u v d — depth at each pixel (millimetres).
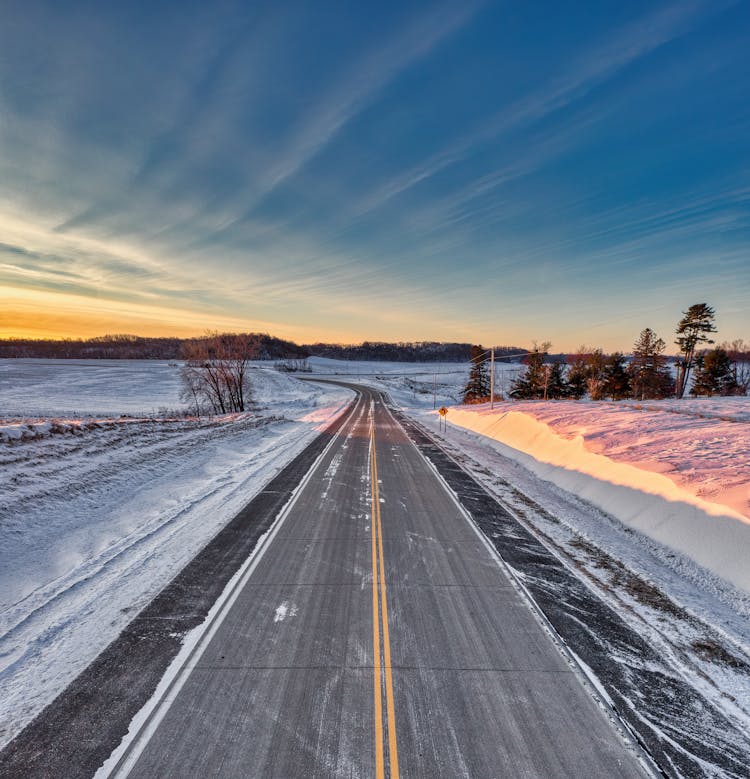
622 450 15789
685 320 52438
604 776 4723
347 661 6457
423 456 21719
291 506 13484
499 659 6535
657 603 8070
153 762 4824
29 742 5043
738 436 15273
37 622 7316
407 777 4664
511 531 11648
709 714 5547
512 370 131625
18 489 11945
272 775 4684
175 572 9117
